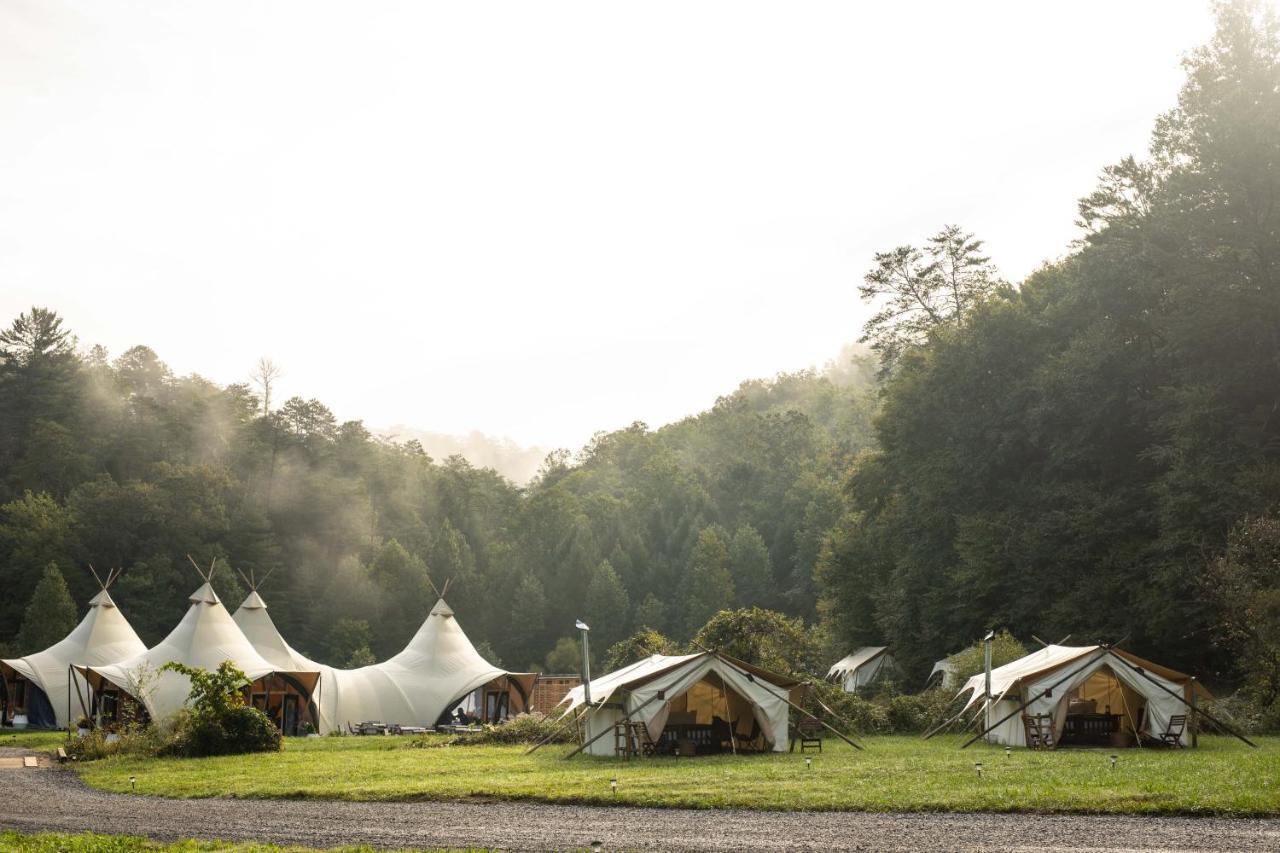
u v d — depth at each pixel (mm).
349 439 134375
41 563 88125
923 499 55094
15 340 117438
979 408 53312
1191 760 21719
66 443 107875
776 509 131000
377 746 33750
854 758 24250
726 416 182000
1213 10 44719
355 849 12898
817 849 12227
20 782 22875
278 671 41031
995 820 14008
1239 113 41688
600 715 27812
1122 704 31188
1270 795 14758
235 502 112375
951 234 69062
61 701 46938
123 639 50312
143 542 95750
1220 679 41938
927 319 69438
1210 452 39656
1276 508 36469
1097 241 47969
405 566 105438
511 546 121500
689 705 29906
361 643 94312
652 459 161875
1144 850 11695
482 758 26953
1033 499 49031
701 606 104625
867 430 155125
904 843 12484
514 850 12672
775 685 27656
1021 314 53406
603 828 14242
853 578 66250
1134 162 48219
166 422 123438
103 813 17141
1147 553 41812
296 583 102938
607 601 105188
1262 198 42312
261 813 16766
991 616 49781
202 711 29672
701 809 15953
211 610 41844
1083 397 46469
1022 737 28547
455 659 49062
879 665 62438
